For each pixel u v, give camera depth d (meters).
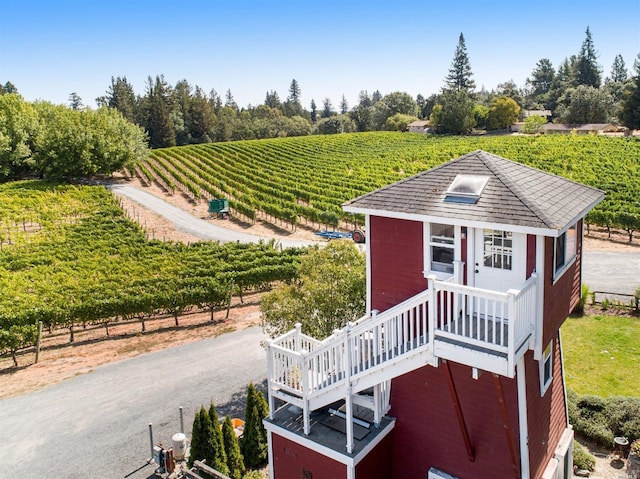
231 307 28.59
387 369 10.59
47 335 25.38
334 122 155.62
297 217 50.94
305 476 12.23
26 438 16.17
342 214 47.81
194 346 23.02
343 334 11.23
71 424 16.89
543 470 11.91
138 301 24.66
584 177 53.78
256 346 22.69
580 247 12.91
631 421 14.79
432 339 9.71
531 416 10.92
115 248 39.00
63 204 56.16
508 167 12.19
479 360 9.14
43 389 19.42
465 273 10.88
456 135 118.75
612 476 13.67
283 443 12.56
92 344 23.88
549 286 10.44
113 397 18.62
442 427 11.56
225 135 143.75
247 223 51.78
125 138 75.62
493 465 10.98
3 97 84.94
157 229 50.19
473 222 10.13
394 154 86.06
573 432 14.54
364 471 11.56
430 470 11.82
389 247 12.04
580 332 22.36
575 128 109.06
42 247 39.50
